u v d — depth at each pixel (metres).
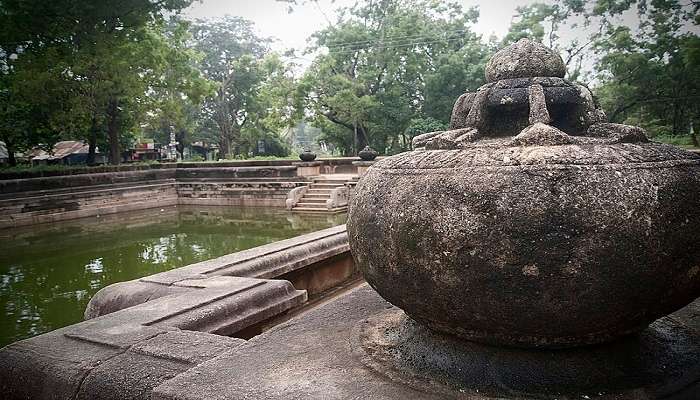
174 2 21.22
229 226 15.45
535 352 1.97
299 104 28.16
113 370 2.24
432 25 30.31
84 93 20.19
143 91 21.53
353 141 32.50
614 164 1.81
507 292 1.76
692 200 1.83
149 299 3.43
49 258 11.09
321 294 5.30
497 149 1.97
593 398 1.83
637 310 1.82
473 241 1.78
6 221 16.25
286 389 1.91
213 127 43.88
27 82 17.77
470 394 1.88
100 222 17.08
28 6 17.70
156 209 20.91
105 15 19.33
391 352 2.27
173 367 2.24
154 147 39.00
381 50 28.34
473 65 28.14
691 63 18.50
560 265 1.69
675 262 1.77
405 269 1.97
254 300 3.31
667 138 20.47
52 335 2.67
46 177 18.20
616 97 22.34
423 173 2.02
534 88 2.29
